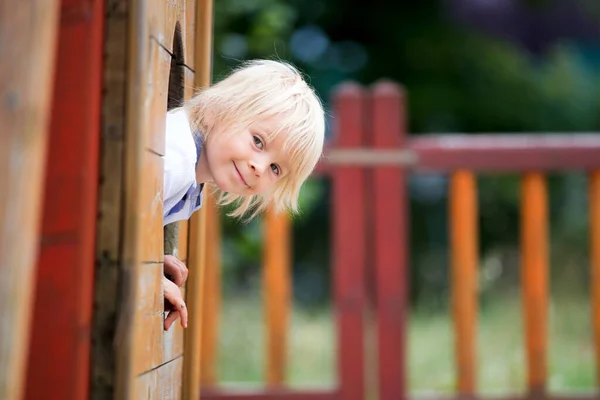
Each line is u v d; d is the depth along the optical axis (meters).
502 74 12.55
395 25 12.41
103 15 1.76
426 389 6.45
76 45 1.71
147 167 1.87
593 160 4.89
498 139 4.96
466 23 12.70
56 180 1.69
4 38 1.36
